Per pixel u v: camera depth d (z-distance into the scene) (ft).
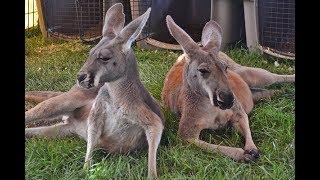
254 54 5.26
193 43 3.51
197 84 3.47
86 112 3.59
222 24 5.39
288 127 3.70
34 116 3.57
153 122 3.31
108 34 3.37
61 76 4.90
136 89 3.34
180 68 4.03
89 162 3.28
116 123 3.36
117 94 3.30
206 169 3.22
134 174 3.20
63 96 3.59
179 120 3.81
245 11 5.27
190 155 3.36
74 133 3.72
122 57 3.25
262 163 3.34
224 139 3.65
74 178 3.17
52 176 3.24
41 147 3.49
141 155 3.44
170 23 3.55
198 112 3.58
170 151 3.40
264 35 5.28
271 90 4.33
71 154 3.46
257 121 3.86
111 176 3.17
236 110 3.66
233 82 3.91
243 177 3.14
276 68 5.02
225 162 3.30
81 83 3.21
